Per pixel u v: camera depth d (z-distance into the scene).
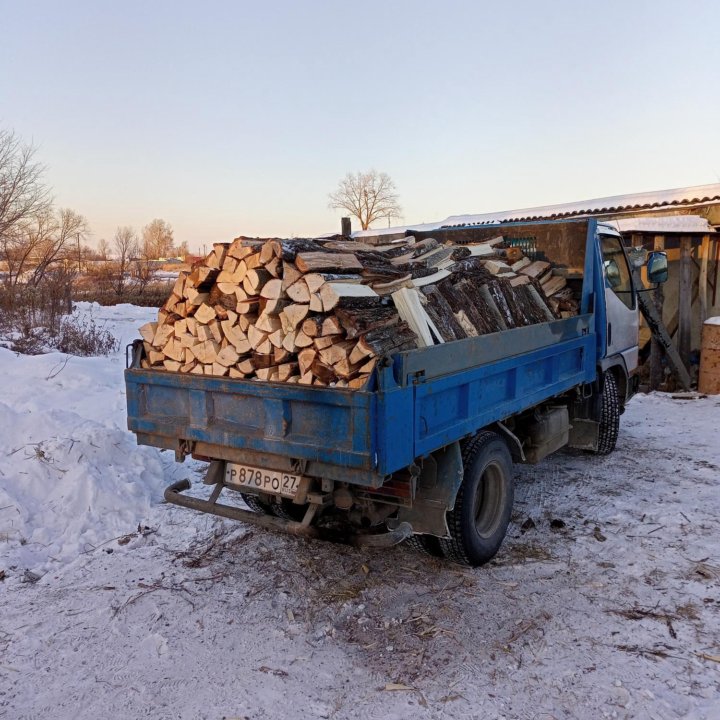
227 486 3.83
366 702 2.86
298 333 3.32
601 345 5.96
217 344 3.71
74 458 5.37
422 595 3.81
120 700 2.89
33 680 3.04
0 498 4.78
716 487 5.65
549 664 3.11
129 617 3.58
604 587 3.87
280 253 3.34
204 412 3.71
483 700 2.86
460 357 3.63
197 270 3.74
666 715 2.73
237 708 2.83
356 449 3.06
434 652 3.23
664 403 9.47
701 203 11.38
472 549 4.03
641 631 3.38
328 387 3.16
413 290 3.70
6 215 20.39
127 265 41.56
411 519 3.89
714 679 2.97
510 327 4.52
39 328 12.76
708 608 3.60
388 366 3.05
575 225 5.74
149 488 5.45
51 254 23.52
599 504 5.27
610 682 2.96
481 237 6.36
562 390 5.16
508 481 4.43
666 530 4.70
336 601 3.75
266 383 3.38
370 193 51.97
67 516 4.82
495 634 3.38
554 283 5.62
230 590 3.88
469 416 3.81
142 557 4.33
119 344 13.25
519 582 3.96
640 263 7.19
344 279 3.41
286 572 4.11
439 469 3.82
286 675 3.06
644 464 6.40
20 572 4.09
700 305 10.73
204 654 3.23
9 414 6.01
